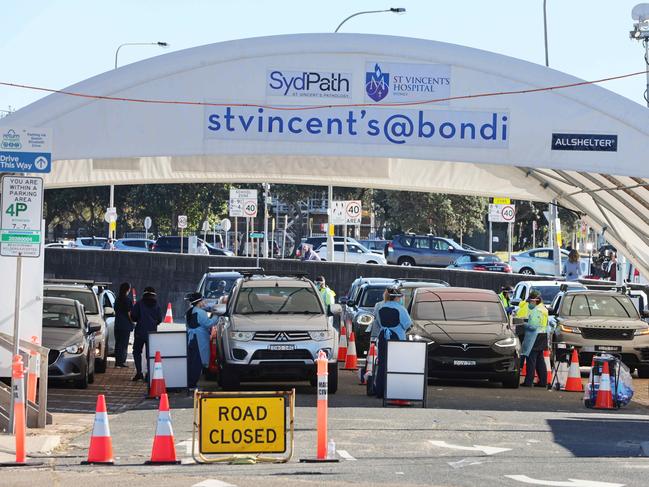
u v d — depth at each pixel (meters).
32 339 43.19
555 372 55.16
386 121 52.34
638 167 51.84
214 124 52.00
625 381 47.28
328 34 52.00
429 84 52.31
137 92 51.84
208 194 198.50
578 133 52.09
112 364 67.56
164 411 31.05
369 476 28.58
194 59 51.66
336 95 52.22
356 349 71.44
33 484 27.16
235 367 49.12
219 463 30.70
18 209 37.38
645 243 68.88
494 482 27.72
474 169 66.75
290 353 49.28
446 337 53.66
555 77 51.84
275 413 30.80
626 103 51.62
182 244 138.00
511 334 54.53
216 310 51.53
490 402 48.41
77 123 51.66
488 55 52.00
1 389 38.44
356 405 46.19
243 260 106.00
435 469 29.88
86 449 34.25
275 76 52.19
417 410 44.41
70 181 66.06
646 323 61.91
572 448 34.44
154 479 27.97
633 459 32.09
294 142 52.31
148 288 57.12
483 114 52.31
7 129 37.94
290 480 27.83
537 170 64.69
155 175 67.62
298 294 52.31
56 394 50.28
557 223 115.25
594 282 79.31
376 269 106.00
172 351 50.34
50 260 108.44
